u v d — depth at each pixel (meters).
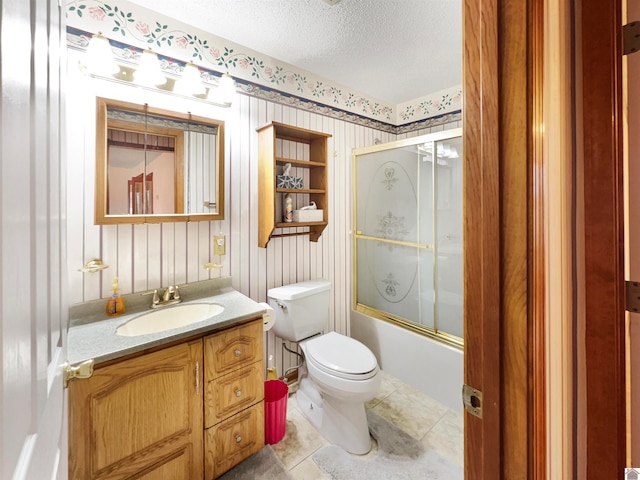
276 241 2.02
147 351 1.12
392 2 1.44
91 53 1.28
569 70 0.66
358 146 2.52
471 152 0.61
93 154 1.35
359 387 1.46
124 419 1.08
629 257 0.73
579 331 0.69
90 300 1.37
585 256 0.71
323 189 2.09
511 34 0.54
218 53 1.71
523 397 0.54
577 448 0.68
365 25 1.61
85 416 1.00
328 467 1.43
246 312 1.42
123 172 1.42
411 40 1.76
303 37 1.72
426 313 2.10
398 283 2.28
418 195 2.11
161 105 1.53
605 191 0.69
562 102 0.61
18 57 0.35
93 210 1.37
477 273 0.60
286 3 1.45
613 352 0.68
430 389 2.00
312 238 2.18
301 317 1.90
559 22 0.61
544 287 0.54
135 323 1.38
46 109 0.50
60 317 0.65
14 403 0.33
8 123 0.32
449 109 2.44
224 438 1.35
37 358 0.44
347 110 2.41
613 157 0.68
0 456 0.29
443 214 1.97
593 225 0.70
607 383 0.69
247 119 1.83
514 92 0.53
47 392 0.50
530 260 0.53
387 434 1.65
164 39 1.53
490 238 0.57
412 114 2.69
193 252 1.67
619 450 0.68
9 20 0.32
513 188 0.54
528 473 0.54
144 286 1.52
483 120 0.58
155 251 1.55
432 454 1.51
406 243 2.19
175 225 1.61
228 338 1.34
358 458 1.49
